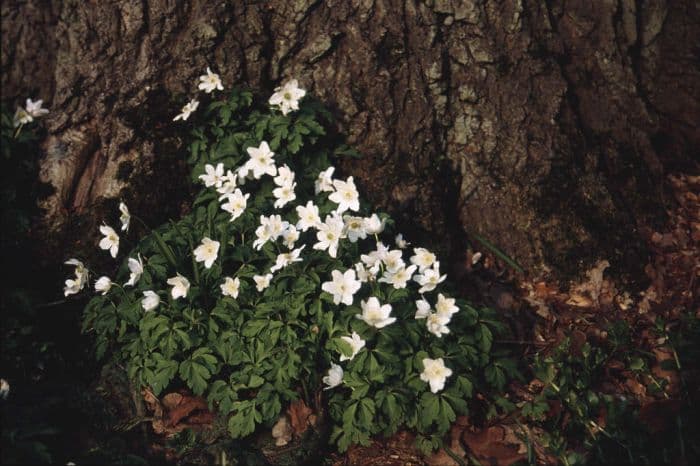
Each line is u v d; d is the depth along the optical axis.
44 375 1.32
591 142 1.47
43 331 1.34
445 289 1.33
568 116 1.45
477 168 1.43
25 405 1.27
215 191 1.36
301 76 1.41
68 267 1.37
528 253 1.43
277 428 1.27
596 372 1.32
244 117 1.40
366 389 1.24
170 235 1.32
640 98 1.50
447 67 1.42
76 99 1.38
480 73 1.42
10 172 1.37
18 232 1.36
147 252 1.33
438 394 1.24
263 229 1.27
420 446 1.25
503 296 1.41
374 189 1.41
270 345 1.26
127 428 1.28
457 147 1.44
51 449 1.24
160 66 1.38
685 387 1.27
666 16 1.53
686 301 1.41
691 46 1.53
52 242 1.37
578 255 1.42
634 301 1.41
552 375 1.28
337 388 1.28
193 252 1.28
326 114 1.39
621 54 1.49
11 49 1.38
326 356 1.26
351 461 1.26
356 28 1.40
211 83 1.37
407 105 1.41
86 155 1.38
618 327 1.33
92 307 1.31
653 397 1.31
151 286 1.29
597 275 1.42
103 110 1.38
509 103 1.43
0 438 1.19
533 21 1.44
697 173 1.58
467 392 1.24
